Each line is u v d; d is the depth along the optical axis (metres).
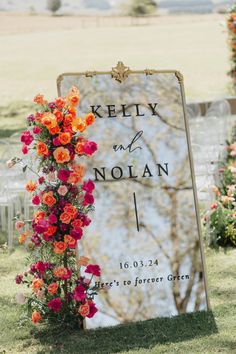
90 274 5.14
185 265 5.32
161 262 5.29
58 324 5.11
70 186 4.90
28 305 5.07
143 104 5.37
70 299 5.03
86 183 4.89
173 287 5.28
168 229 5.33
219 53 27.61
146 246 5.27
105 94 5.31
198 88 21.52
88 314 4.92
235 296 5.74
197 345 4.73
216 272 6.37
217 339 4.82
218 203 7.28
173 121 5.42
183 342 4.78
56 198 4.88
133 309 5.19
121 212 5.27
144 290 5.23
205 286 5.32
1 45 33.28
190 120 9.45
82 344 4.81
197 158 8.38
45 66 27.02
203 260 5.34
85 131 5.25
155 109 5.39
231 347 4.69
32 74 25.33
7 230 8.05
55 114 4.82
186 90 21.38
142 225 5.29
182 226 5.36
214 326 5.05
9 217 7.48
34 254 5.61
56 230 4.90
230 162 9.88
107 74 5.32
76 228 4.83
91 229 5.21
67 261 5.11
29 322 5.24
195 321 5.14
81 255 5.16
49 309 5.07
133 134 5.34
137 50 30.05
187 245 5.34
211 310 5.31
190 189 5.40
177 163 5.40
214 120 9.33
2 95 21.17
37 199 4.91
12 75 25.17
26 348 4.82
